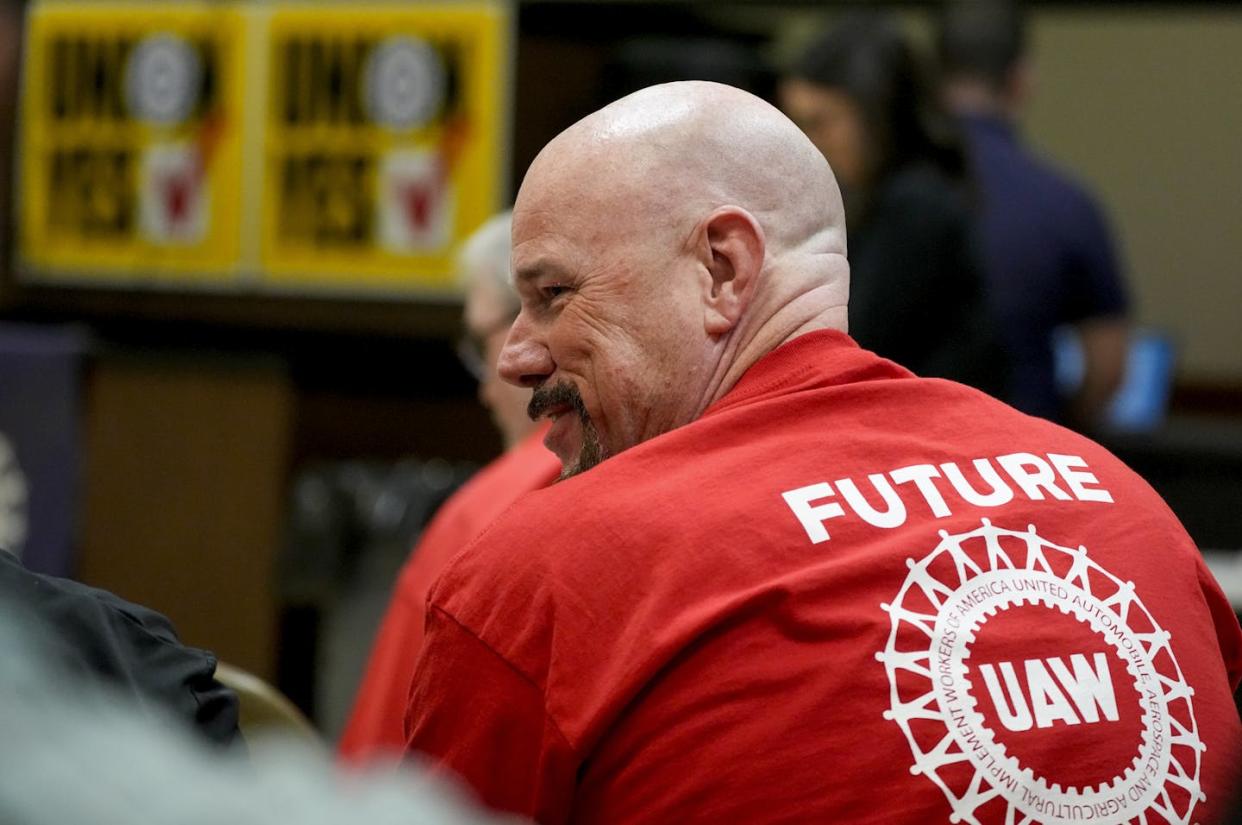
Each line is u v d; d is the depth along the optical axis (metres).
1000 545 3.19
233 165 10.56
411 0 10.23
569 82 10.38
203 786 1.02
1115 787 3.02
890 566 3.09
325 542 10.61
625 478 3.25
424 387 11.10
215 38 10.51
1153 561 3.34
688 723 3.02
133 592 9.10
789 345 3.57
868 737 2.96
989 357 7.34
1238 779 2.34
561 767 3.09
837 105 7.44
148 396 9.07
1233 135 17.75
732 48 10.34
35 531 8.69
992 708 2.99
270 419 9.19
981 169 9.59
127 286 10.77
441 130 10.23
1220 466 9.80
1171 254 18.00
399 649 5.16
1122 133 18.11
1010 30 9.73
